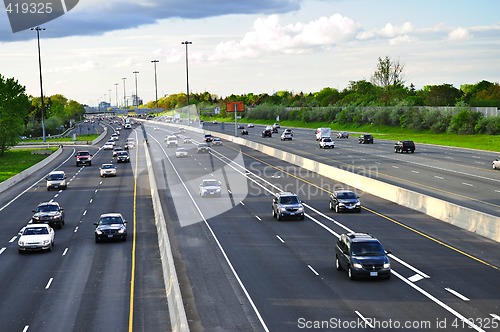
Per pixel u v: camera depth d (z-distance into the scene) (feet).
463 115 418.92
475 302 81.00
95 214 168.96
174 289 80.38
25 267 109.60
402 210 159.53
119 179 249.96
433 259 106.52
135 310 81.87
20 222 161.07
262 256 112.68
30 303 86.53
